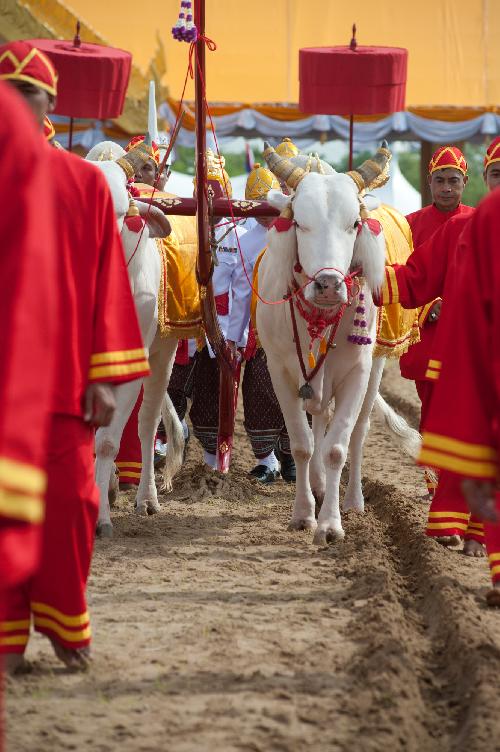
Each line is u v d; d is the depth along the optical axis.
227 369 12.14
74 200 6.39
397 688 6.51
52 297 4.09
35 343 4.01
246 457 15.64
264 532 11.01
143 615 8.15
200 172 11.09
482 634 7.45
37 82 6.30
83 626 6.66
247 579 9.27
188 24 10.69
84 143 26.47
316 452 11.45
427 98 31.48
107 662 6.98
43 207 4.11
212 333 11.72
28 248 4.02
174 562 9.80
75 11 30.34
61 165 6.40
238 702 6.42
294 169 10.05
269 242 10.23
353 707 6.30
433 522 10.20
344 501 12.05
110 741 5.88
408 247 12.00
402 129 28.67
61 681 6.66
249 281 11.88
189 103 28.61
